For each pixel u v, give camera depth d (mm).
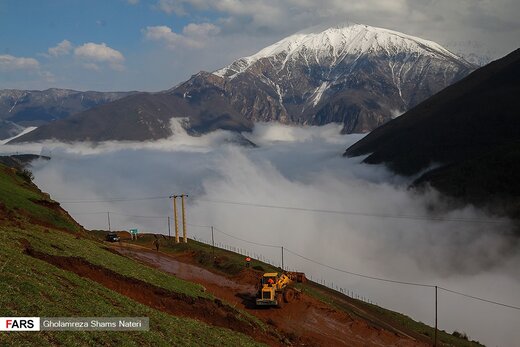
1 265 26328
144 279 39188
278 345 38594
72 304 24797
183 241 95375
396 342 49656
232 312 40562
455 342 68312
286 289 52281
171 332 27625
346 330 49031
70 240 45281
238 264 71375
